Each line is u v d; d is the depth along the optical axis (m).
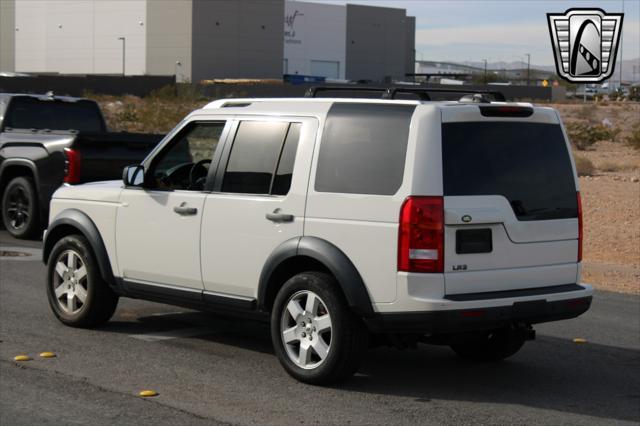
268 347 7.98
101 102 54.34
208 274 7.38
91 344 7.95
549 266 6.78
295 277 6.75
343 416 6.07
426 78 154.00
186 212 7.50
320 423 5.91
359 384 6.86
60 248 8.55
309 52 118.81
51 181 14.16
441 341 6.99
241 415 6.05
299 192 6.78
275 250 6.84
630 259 14.45
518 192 6.60
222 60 103.62
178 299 7.68
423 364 7.60
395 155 6.38
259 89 76.00
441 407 6.34
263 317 7.12
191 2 101.00
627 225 17.50
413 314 6.21
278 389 6.66
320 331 6.62
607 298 11.08
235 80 95.81
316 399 6.43
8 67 113.19
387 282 6.30
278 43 107.31
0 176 14.88
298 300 6.78
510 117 6.66
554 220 6.79
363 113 6.62
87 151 13.81
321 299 6.58
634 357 8.05
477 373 7.34
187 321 8.99
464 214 6.30
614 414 6.32
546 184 6.79
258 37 105.75
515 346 7.47
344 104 6.77
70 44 107.69
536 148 6.78
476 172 6.43
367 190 6.45
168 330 8.58
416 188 6.24
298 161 6.85
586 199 20.89
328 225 6.58
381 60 125.25
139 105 50.12
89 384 6.72
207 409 6.16
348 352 6.53
